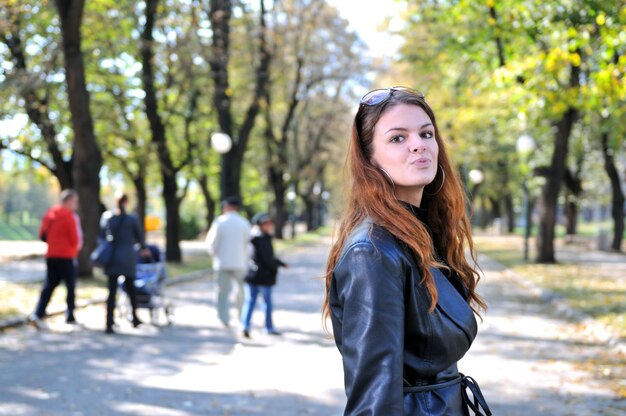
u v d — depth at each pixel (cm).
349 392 147
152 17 2052
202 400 670
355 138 176
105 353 900
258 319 1227
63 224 1111
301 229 7650
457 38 1911
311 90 4138
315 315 1290
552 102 1314
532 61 1210
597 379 757
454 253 187
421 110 173
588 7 1254
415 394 157
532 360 861
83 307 1312
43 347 936
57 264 1110
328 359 869
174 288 1761
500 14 1642
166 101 2370
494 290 1680
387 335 145
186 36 2031
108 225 1081
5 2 1445
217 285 1150
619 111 1461
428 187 191
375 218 161
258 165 4234
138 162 2302
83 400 668
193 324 1163
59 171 2089
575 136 2936
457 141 2967
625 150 3067
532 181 3095
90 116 1630
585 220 9756
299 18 3216
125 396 684
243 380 753
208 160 2759
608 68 1095
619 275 1944
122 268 1073
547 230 2408
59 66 1697
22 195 9788
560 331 1078
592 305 1295
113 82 2144
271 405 654
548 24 1408
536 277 1884
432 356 158
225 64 2220
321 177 5731
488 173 4250
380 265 150
